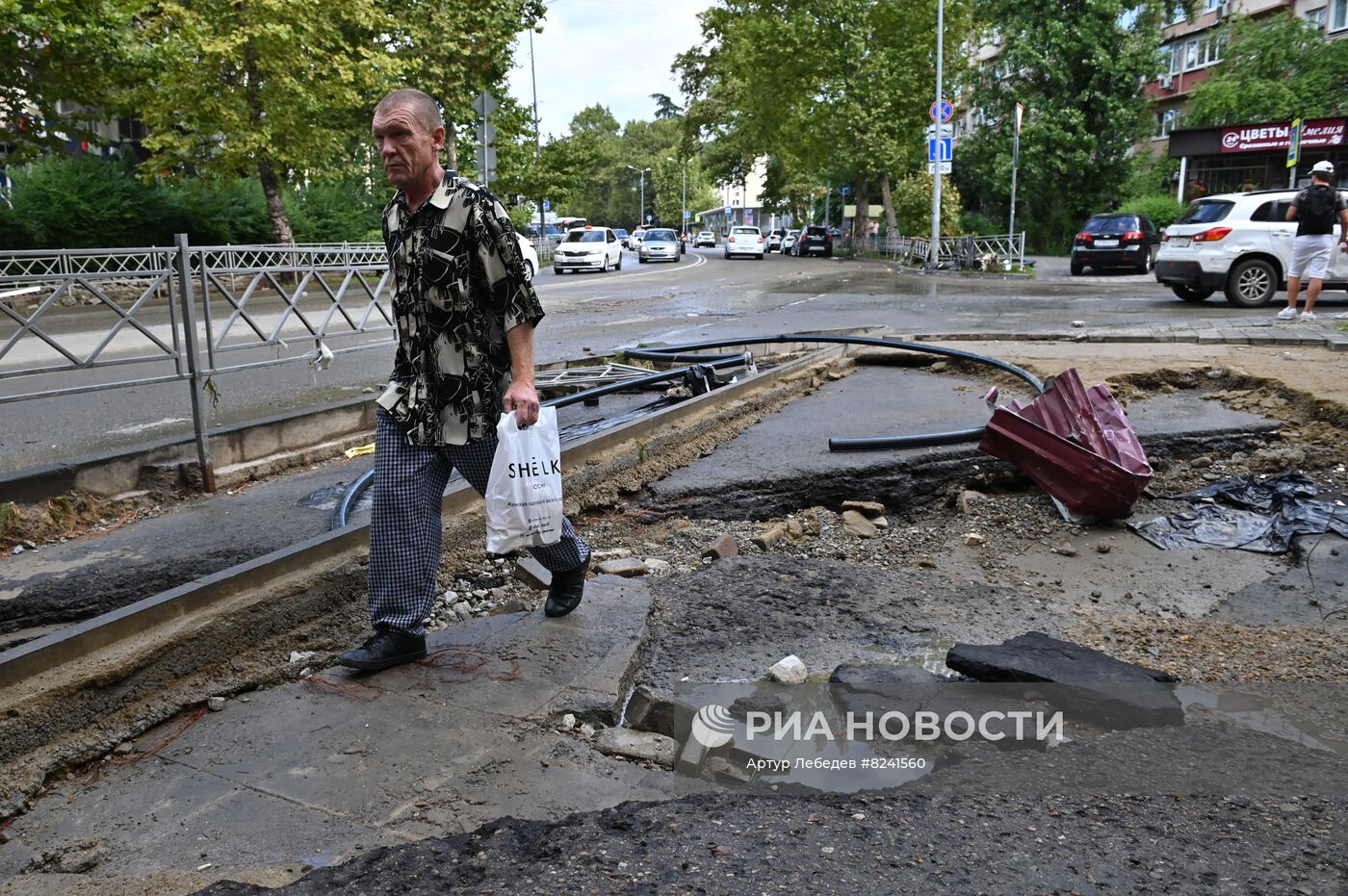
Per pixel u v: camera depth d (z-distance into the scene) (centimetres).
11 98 1744
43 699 299
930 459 634
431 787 285
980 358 899
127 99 2023
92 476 536
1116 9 3744
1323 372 812
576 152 4088
